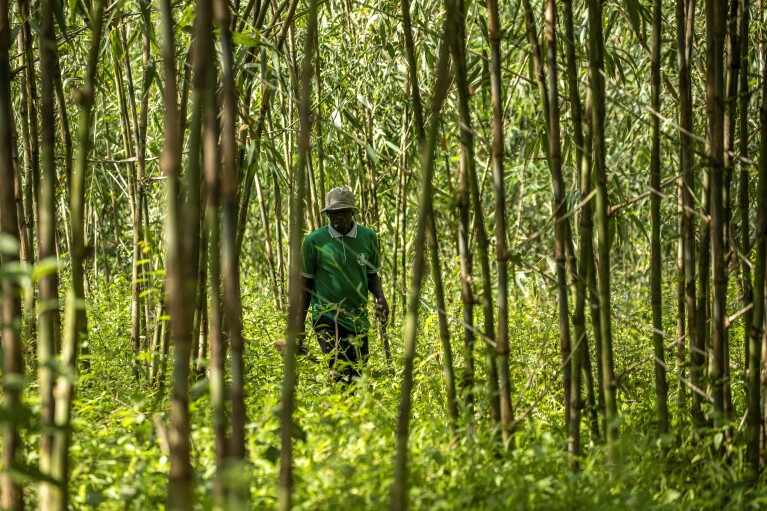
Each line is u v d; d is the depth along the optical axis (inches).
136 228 287.3
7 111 132.8
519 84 402.6
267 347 289.0
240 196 246.8
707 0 172.9
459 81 171.5
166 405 201.5
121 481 151.6
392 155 389.1
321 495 143.9
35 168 225.9
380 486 148.5
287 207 490.0
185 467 117.8
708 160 173.5
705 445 172.9
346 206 295.6
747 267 197.8
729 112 196.2
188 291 118.5
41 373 131.0
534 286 324.8
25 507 150.3
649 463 173.3
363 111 375.2
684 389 200.1
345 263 295.3
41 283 131.9
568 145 239.8
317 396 213.8
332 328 297.3
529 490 149.3
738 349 269.1
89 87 140.9
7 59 132.9
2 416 113.3
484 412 195.8
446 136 241.0
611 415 173.2
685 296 208.8
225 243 126.0
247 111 221.8
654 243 188.9
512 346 280.1
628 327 288.2
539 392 236.1
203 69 119.9
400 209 415.8
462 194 176.4
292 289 128.0
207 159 121.7
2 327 120.0
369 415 190.1
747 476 169.5
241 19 211.6
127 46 231.0
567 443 177.8
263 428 168.1
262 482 150.3
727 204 184.2
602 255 172.1
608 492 155.0
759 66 261.9
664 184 190.9
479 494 152.0
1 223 132.6
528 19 183.0
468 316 178.7
